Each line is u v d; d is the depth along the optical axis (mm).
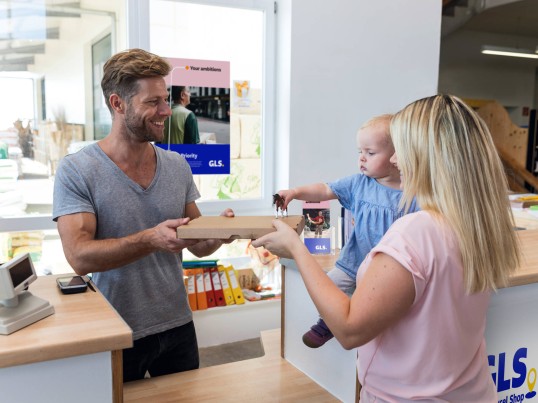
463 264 952
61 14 2859
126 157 1650
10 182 2855
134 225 1646
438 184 962
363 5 3498
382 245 953
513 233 1001
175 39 3176
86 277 1526
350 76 3525
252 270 3723
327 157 3527
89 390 1072
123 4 3004
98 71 2998
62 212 1526
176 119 3217
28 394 1016
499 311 1640
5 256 2885
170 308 1739
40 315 1154
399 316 930
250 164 3529
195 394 1560
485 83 10164
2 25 2729
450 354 974
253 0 3330
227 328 3479
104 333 1075
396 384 1004
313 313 1658
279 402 1521
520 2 7113
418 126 988
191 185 1869
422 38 3770
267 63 3449
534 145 10391
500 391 1696
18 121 2836
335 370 1559
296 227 1294
